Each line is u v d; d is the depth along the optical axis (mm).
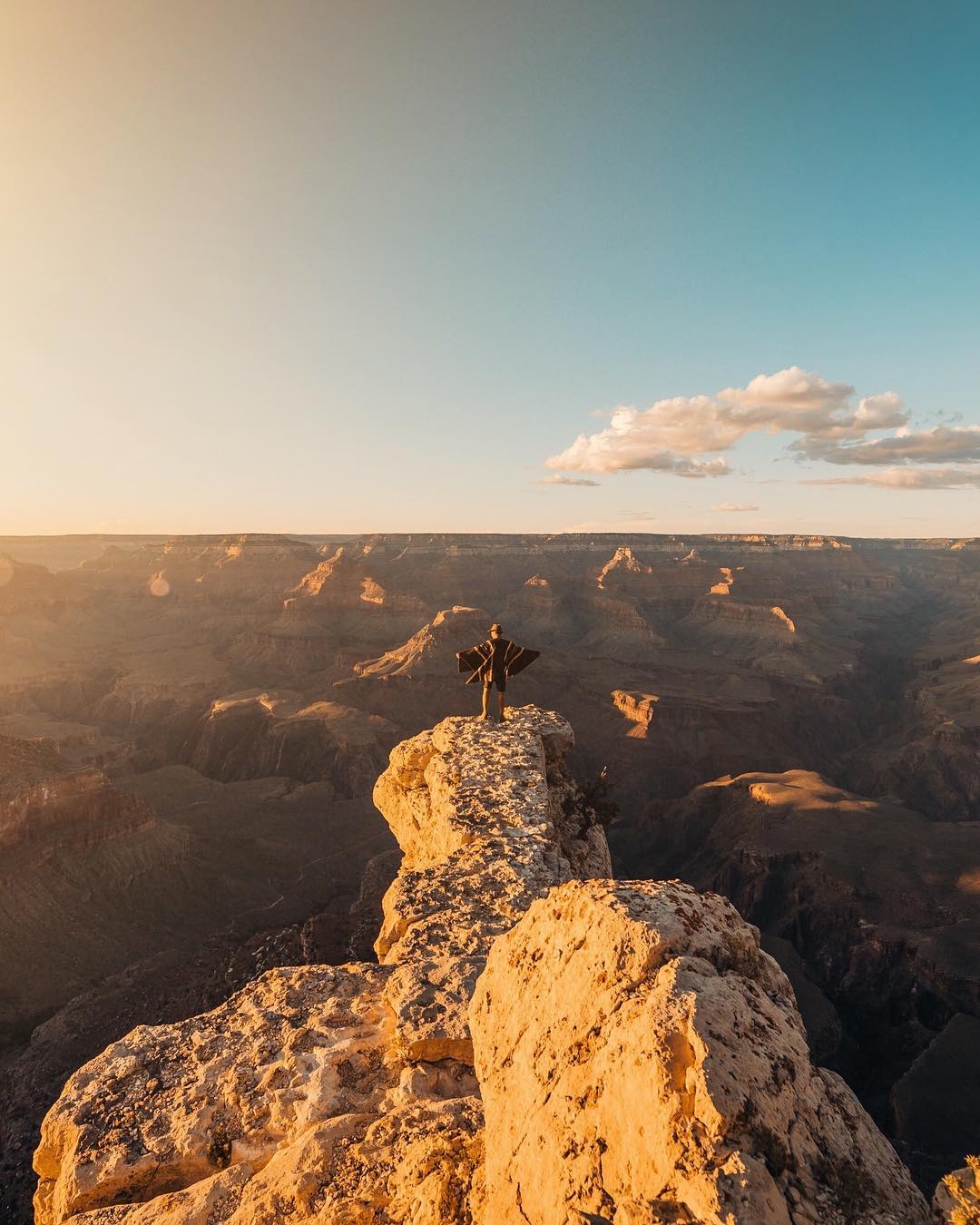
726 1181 3395
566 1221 3848
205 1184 6801
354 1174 6305
